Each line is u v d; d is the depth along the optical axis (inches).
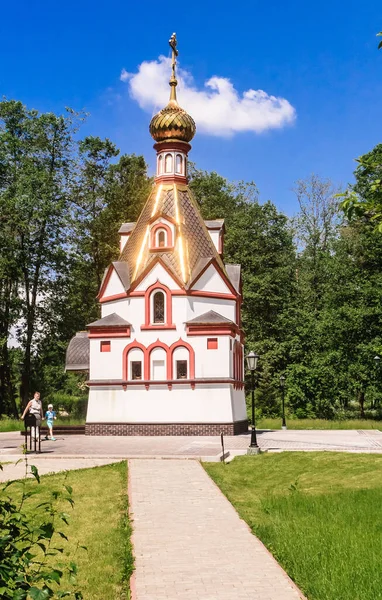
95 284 2033.7
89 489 629.9
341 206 347.6
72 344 1466.5
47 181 1770.4
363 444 1024.9
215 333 1218.6
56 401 2054.6
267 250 2113.7
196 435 1197.7
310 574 344.2
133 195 2020.2
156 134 1392.7
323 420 1764.3
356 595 307.9
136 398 1230.3
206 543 417.1
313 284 2310.5
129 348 1248.2
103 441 1107.9
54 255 1819.6
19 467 778.8
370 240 1807.3
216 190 2251.5
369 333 1884.8
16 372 2062.0
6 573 196.5
